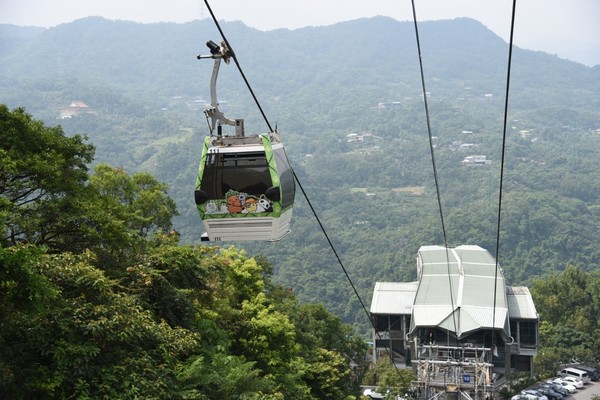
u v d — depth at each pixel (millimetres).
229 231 20203
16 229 28578
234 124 20344
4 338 21875
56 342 21766
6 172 28031
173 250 32562
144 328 24141
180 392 23719
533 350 88250
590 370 94375
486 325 81125
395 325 96062
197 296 33500
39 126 31672
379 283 102375
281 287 66688
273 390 30672
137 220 36156
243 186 19828
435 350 76000
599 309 111625
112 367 22234
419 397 65750
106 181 45656
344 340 68188
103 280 24156
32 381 21047
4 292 19594
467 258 104562
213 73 19594
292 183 20969
